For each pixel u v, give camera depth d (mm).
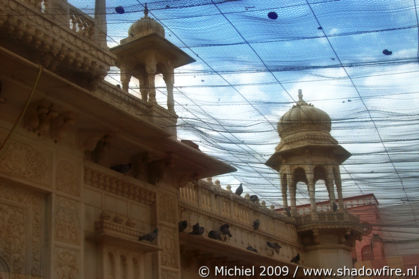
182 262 15703
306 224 22344
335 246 22453
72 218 11281
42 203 10953
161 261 13555
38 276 10477
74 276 10969
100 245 12031
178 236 14422
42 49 10828
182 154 14125
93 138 12086
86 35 11844
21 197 10609
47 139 11203
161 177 14039
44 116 10992
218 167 14898
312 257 22406
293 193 23172
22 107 10781
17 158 10539
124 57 15578
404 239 30750
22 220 10516
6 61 9703
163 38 15133
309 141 22812
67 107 11195
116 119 11945
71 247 11078
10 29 10227
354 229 22734
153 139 13133
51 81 10367
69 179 11469
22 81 10297
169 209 14359
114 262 12203
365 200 26875
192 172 14992
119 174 12938
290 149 23062
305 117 22844
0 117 10430
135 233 12812
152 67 15062
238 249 16688
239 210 19078
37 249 10625
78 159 11789
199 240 15430
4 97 10445
